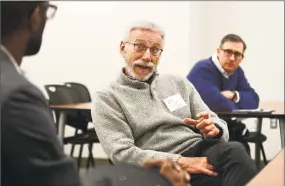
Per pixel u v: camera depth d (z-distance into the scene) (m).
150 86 1.81
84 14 4.33
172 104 1.82
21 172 0.74
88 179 1.03
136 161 1.56
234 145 1.50
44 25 0.89
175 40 4.16
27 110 0.75
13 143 0.73
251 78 4.21
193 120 1.72
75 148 3.90
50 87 3.02
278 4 4.07
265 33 4.13
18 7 0.82
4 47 0.83
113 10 4.27
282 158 1.10
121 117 1.69
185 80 1.96
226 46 2.68
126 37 1.83
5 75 0.79
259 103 3.06
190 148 1.70
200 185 1.49
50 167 0.76
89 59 4.36
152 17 4.20
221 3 4.21
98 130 1.66
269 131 3.63
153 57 1.81
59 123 2.70
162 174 0.98
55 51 4.40
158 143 1.72
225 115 2.29
